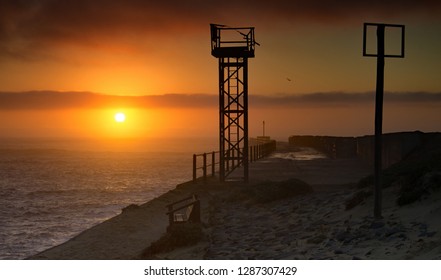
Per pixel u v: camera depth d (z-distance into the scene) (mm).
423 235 11797
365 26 15266
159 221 22328
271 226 17531
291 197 23641
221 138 31812
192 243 16016
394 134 35375
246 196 24594
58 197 58406
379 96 15000
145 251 16062
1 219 40375
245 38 30297
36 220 39844
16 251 27688
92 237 19422
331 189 25578
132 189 66438
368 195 17281
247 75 31141
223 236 16594
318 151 80562
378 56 15281
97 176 95062
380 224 13852
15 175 100000
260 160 53344
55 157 197000
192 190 29672
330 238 13680
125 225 21344
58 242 30406
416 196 15031
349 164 44500
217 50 30328
